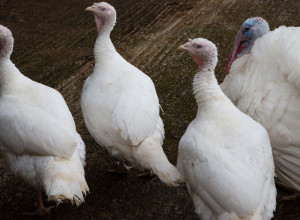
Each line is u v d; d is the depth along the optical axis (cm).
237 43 317
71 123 265
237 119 243
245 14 441
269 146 243
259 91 266
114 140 264
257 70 271
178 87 358
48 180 241
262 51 271
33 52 405
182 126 324
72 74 378
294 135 254
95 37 420
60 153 248
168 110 338
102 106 271
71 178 242
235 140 237
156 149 255
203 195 233
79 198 241
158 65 382
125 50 402
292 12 439
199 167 234
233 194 223
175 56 391
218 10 450
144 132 260
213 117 244
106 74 283
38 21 443
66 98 354
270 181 236
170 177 243
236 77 281
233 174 227
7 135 258
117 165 299
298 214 269
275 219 267
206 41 247
